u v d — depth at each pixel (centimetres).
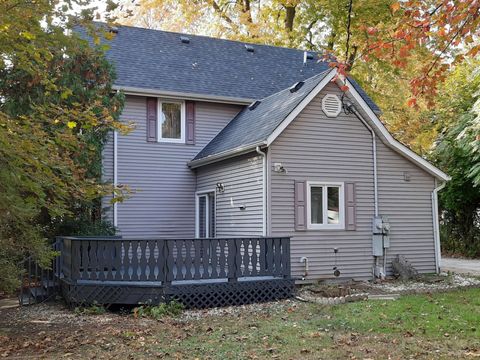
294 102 1304
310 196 1291
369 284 1274
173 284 1029
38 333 830
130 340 759
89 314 991
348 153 1341
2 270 900
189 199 1650
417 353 653
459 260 2056
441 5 633
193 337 767
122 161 1574
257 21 2828
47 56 685
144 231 1584
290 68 2023
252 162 1309
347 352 662
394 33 679
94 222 1409
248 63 1959
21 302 1109
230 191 1417
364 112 1343
